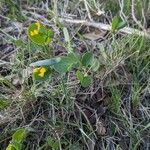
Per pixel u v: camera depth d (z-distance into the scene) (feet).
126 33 1.04
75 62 0.89
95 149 0.89
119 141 0.89
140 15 1.10
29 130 0.87
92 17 1.12
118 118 0.91
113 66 0.95
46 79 0.89
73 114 0.91
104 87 0.94
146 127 0.88
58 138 0.86
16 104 0.92
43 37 0.89
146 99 0.94
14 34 1.09
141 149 0.88
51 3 1.14
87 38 1.06
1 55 1.04
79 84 0.94
